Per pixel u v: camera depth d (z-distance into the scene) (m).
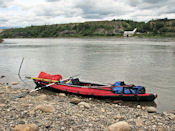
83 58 34.88
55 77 15.12
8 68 25.38
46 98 12.29
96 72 22.59
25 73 22.27
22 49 54.84
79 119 8.44
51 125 7.47
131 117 9.45
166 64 27.73
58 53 43.53
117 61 30.98
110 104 12.27
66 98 13.14
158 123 8.66
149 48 53.53
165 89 15.86
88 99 13.25
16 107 9.37
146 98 12.61
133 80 18.89
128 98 12.73
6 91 13.95
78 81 15.08
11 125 7.06
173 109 11.59
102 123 8.25
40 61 31.50
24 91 14.41
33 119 7.89
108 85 13.84
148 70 23.55
